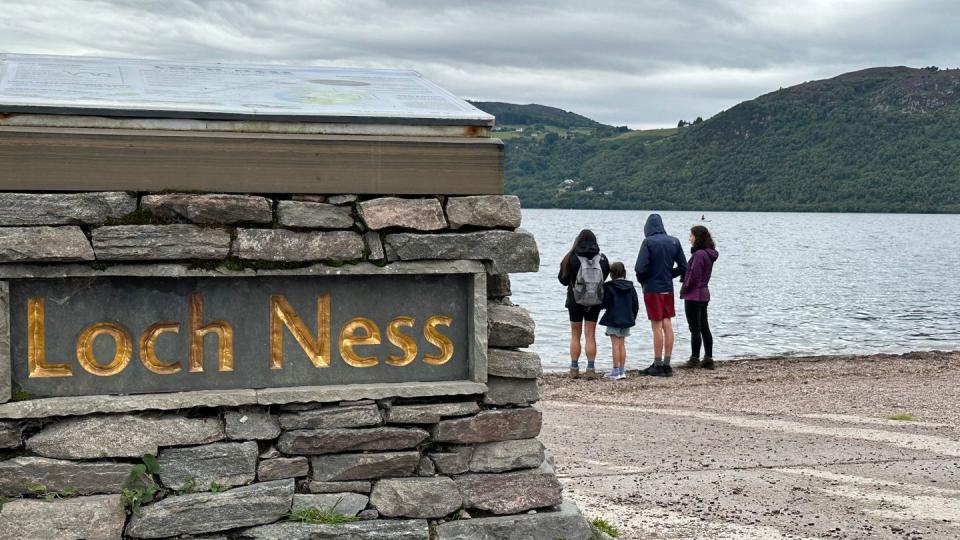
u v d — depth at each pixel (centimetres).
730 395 1312
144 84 516
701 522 686
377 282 489
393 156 481
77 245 446
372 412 481
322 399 475
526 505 502
